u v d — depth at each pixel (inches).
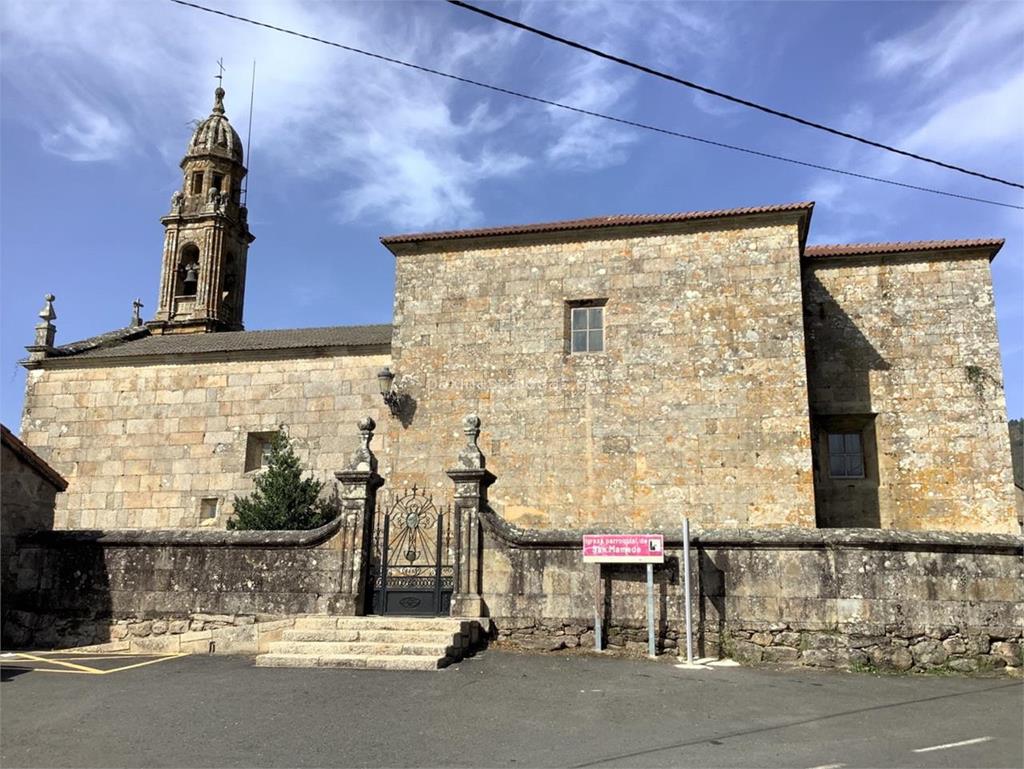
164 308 1393.9
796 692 376.5
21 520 562.3
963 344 711.1
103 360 930.7
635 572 480.7
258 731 314.2
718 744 291.3
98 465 911.7
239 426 884.0
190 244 1419.8
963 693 375.6
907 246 736.3
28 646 539.2
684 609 466.6
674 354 701.9
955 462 690.8
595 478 692.1
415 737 304.5
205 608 529.7
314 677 410.6
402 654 443.5
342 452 848.9
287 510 766.5
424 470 726.5
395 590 516.1
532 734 307.4
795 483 652.1
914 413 708.0
